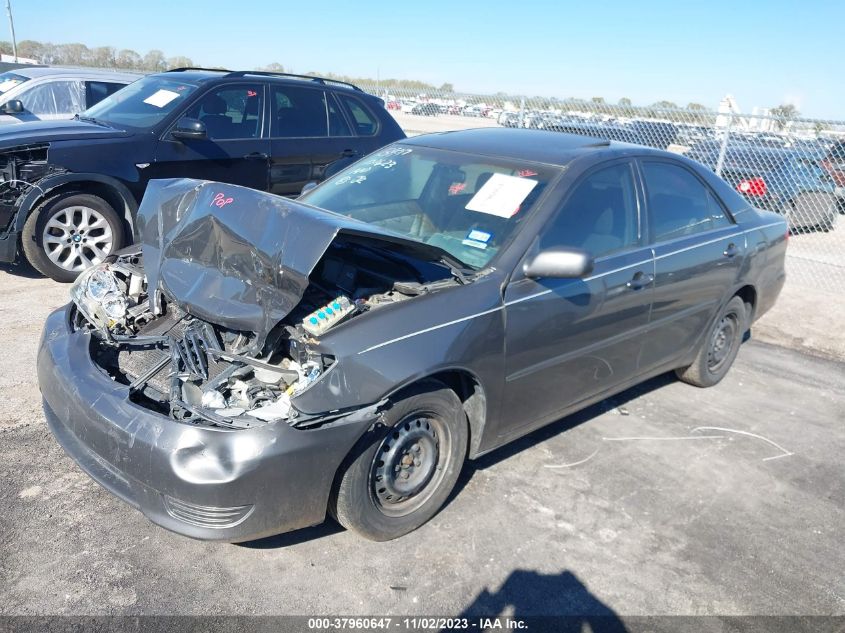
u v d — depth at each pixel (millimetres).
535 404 3691
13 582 2795
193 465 2623
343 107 8023
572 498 3684
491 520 3439
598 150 4086
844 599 3102
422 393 3072
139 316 3557
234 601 2795
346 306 2969
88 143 6348
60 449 3738
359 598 2865
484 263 3463
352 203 4211
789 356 6156
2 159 6035
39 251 6246
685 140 10711
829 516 3732
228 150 7098
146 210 3764
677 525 3539
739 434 4578
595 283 3746
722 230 4820
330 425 2789
